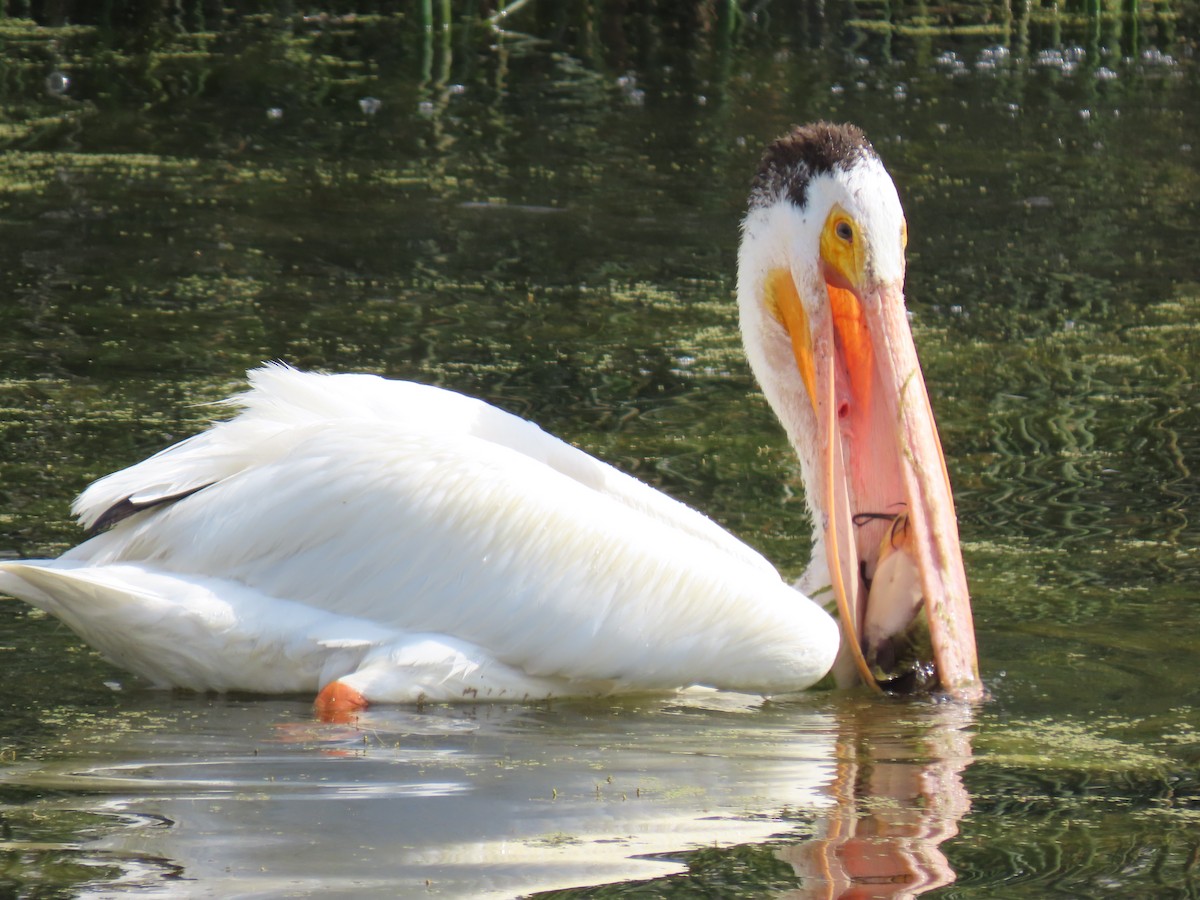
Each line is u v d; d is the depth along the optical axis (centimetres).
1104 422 1482
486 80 2950
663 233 2089
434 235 2048
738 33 3397
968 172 2461
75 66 2886
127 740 848
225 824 719
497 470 968
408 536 953
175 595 935
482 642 951
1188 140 2667
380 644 939
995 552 1190
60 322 1636
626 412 1464
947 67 3177
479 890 646
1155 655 1013
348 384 1031
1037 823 732
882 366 1048
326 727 884
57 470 1236
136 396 1420
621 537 969
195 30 3191
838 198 1062
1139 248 2108
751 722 918
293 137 2533
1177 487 1316
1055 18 3575
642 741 870
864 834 715
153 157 2375
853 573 1041
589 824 725
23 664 985
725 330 1720
